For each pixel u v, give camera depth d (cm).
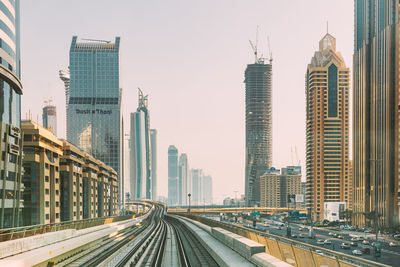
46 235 3809
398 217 14375
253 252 2459
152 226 12431
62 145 10712
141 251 4716
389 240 11300
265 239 2498
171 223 14675
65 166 10975
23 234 3459
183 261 3788
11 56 7575
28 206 8725
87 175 13650
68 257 4250
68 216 10950
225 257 2780
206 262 3572
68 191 11031
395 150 14850
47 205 9262
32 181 8825
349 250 9150
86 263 4081
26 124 8862
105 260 3909
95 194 14650
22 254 3147
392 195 14875
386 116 15612
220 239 4359
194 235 6919
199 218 9025
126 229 10181
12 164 7450
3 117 7119
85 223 5803
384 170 15475
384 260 7412
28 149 8781
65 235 4456
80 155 12469
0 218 6794
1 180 6906
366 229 15375
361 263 1282
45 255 3378
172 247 5594
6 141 7119
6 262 2702
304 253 1733
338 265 1414
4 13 7275
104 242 6331
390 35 15662
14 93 7781
